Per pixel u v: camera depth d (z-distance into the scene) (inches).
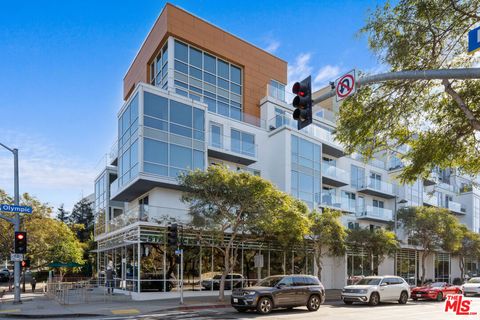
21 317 627.2
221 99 1285.7
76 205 2440.9
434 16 408.5
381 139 489.1
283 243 936.9
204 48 1248.8
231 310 703.7
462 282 1667.1
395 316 634.2
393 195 1680.6
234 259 884.0
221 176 785.6
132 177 993.5
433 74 267.1
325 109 1628.9
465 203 2166.6
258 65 1395.2
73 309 700.7
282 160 1245.7
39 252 1277.1
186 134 1048.2
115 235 1095.0
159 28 1227.9
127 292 967.6
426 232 1380.4
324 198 1353.3
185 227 916.6
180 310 703.7
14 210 783.7
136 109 1000.9
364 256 1408.7
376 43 442.6
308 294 704.4
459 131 454.9
